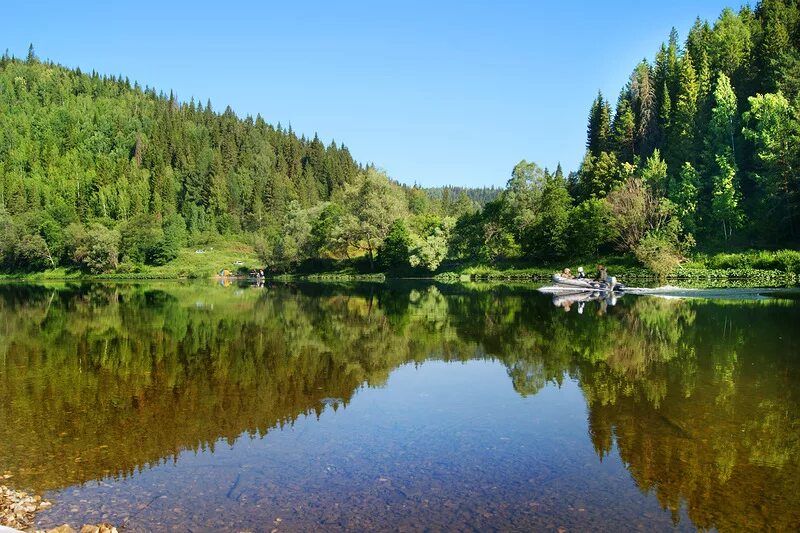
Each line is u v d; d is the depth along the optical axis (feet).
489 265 289.12
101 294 183.62
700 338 72.02
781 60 285.23
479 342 72.95
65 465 30.58
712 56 355.77
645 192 248.73
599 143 386.52
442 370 55.88
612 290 157.69
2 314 114.73
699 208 265.34
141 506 25.41
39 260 389.39
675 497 25.85
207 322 98.12
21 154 595.88
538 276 254.88
